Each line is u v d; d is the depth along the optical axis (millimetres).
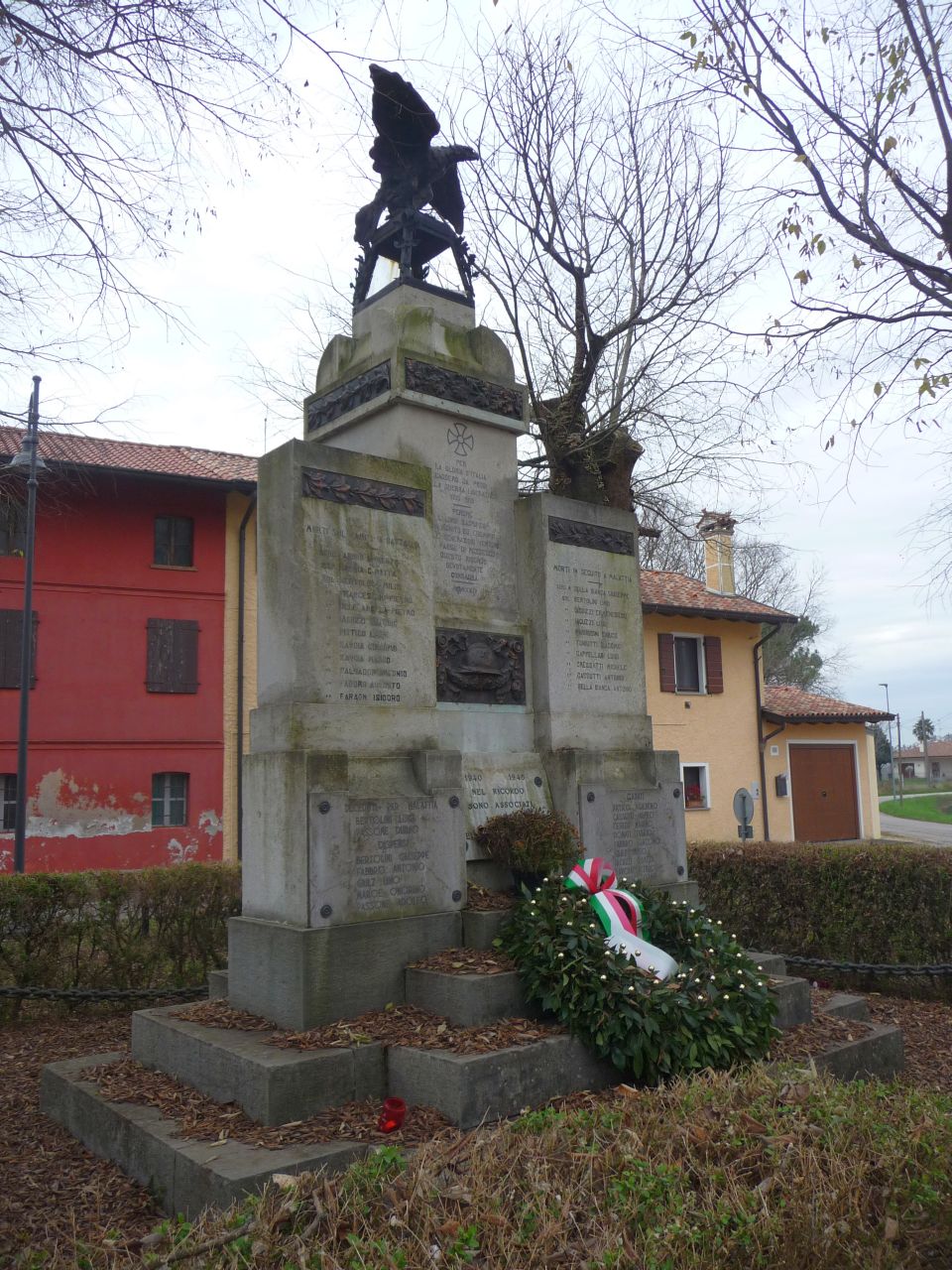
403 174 8297
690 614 25953
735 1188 3170
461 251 8453
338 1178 3398
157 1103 5258
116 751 20922
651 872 7805
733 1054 5551
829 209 7316
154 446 23484
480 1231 2977
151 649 21406
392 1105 4770
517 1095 5055
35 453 12047
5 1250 4172
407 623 6824
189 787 21562
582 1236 2992
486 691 7496
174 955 9242
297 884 5891
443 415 7711
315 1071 5062
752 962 6188
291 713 6141
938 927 9008
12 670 20188
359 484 6715
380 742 6504
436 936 6273
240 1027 5766
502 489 8008
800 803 28688
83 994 8383
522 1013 5785
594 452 15188
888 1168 3408
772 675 52469
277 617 6430
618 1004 5453
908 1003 8789
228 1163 4402
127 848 20766
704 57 7430
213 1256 2951
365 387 7730
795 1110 3832
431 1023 5633
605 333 14914
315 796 5922
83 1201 4730
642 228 14891
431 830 6422
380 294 8055
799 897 9680
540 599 7773
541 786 7508
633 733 8156
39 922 8797
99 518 21281
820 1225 2996
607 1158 3406
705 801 26359
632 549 8461
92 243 5777
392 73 7902
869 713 29547
